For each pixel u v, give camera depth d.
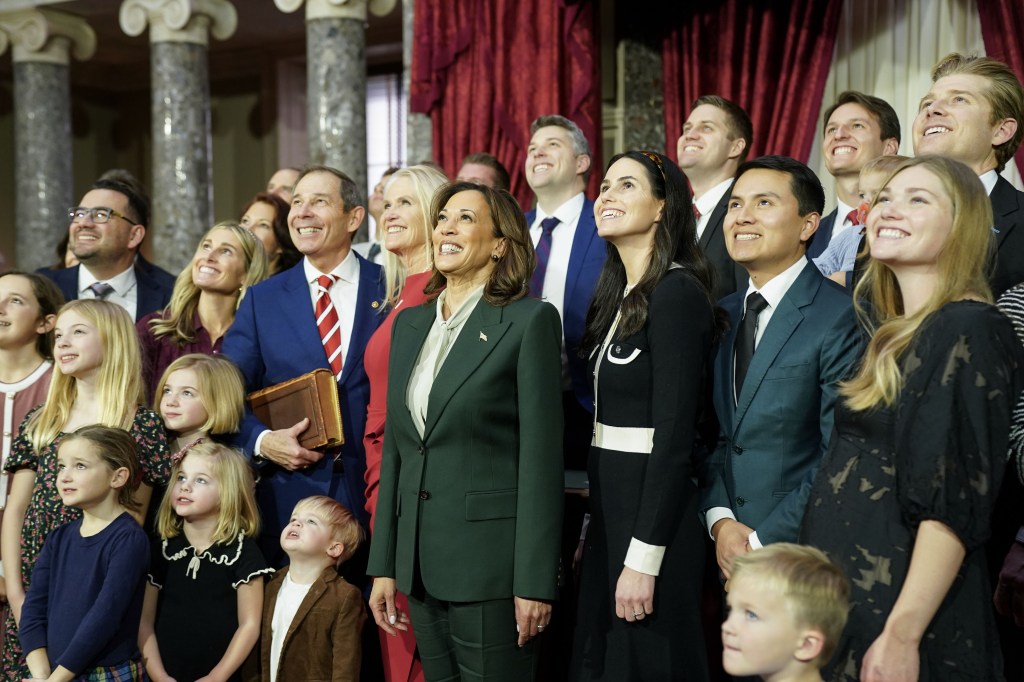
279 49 9.18
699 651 2.57
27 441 3.44
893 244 2.16
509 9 5.73
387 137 9.38
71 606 3.07
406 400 2.84
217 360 3.37
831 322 2.55
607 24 5.88
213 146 9.73
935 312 2.10
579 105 5.51
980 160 2.87
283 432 3.28
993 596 2.54
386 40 8.69
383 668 3.17
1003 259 2.77
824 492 2.24
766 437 2.58
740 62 5.56
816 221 2.67
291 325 3.47
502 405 2.71
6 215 10.04
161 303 4.44
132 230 4.36
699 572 2.59
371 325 3.46
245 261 3.86
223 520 3.21
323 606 3.12
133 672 3.10
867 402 2.18
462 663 2.70
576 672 2.67
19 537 3.41
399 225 3.35
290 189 5.27
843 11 5.50
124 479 3.16
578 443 3.68
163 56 7.32
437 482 2.72
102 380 3.37
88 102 10.23
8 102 10.03
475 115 5.86
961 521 1.98
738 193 2.68
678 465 2.51
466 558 2.67
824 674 2.17
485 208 2.82
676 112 5.70
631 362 2.64
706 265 2.75
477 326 2.76
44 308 3.73
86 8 7.93
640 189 2.69
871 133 3.82
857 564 2.14
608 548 2.64
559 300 3.83
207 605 3.20
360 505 3.33
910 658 2.01
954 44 5.19
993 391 2.00
